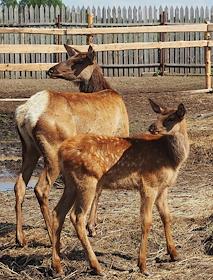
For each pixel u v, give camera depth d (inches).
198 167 562.6
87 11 1179.9
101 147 343.6
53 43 1175.6
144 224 343.9
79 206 342.0
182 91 897.5
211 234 387.9
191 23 1216.8
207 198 469.1
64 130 394.0
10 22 1169.4
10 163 601.0
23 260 367.2
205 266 349.4
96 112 411.2
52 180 387.9
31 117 390.6
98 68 473.7
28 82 1048.8
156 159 346.0
